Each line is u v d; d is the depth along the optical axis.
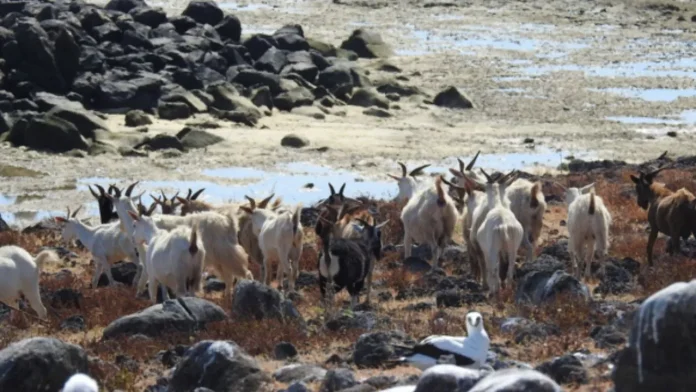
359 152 154.75
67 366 48.69
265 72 199.12
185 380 49.66
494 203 75.25
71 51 185.38
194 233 68.38
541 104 192.25
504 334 59.62
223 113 177.12
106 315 70.44
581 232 76.25
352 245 68.81
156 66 197.75
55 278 85.25
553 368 49.12
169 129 167.38
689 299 35.47
